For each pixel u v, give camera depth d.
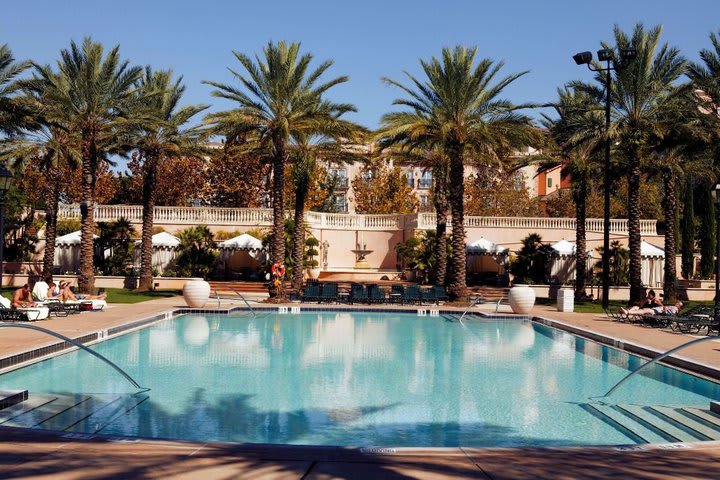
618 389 11.53
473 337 19.02
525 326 22.50
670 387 11.73
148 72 36.31
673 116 27.77
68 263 41.38
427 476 5.75
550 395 11.04
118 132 31.83
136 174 53.91
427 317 25.22
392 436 8.45
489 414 9.68
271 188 53.44
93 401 10.03
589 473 5.91
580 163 33.72
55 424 8.60
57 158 32.09
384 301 29.12
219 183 52.44
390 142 30.41
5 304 19.06
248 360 14.20
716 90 25.67
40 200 50.72
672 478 5.77
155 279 37.81
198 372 12.67
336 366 13.62
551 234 44.78
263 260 42.59
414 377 12.54
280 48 28.73
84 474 5.58
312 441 8.16
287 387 11.40
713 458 6.58
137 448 6.62
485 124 28.34
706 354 14.16
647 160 32.69
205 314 24.36
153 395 10.55
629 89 27.69
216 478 5.55
